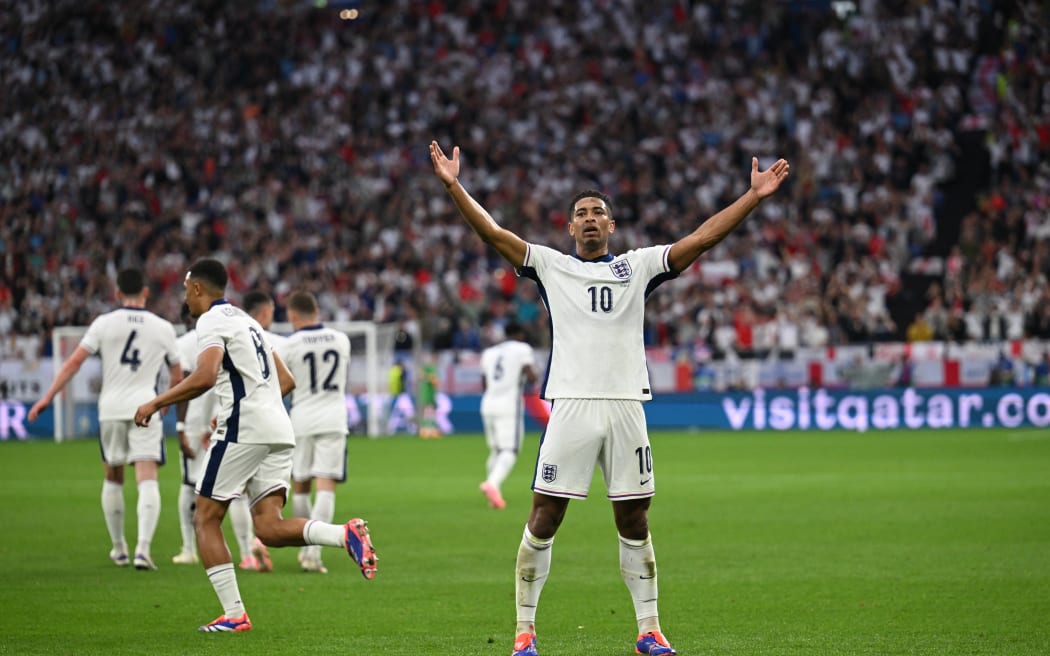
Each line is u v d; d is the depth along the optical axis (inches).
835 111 3206.2
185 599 722.8
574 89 3371.1
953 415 2425.0
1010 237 2827.3
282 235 2974.9
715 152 3164.4
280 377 674.2
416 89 3410.4
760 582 767.7
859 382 2458.2
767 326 2544.3
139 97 3344.0
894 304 2765.7
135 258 2834.6
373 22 3585.1
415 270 2878.9
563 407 540.1
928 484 1396.4
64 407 2319.1
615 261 550.3
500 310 2694.4
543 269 550.9
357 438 2374.5
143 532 845.2
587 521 1106.7
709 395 2498.8
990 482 1411.2
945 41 3297.2
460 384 2514.8
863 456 1797.5
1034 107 3068.4
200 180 3142.2
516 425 1256.2
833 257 2829.7
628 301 544.1
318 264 2834.6
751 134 3193.9
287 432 642.8
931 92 3201.3
